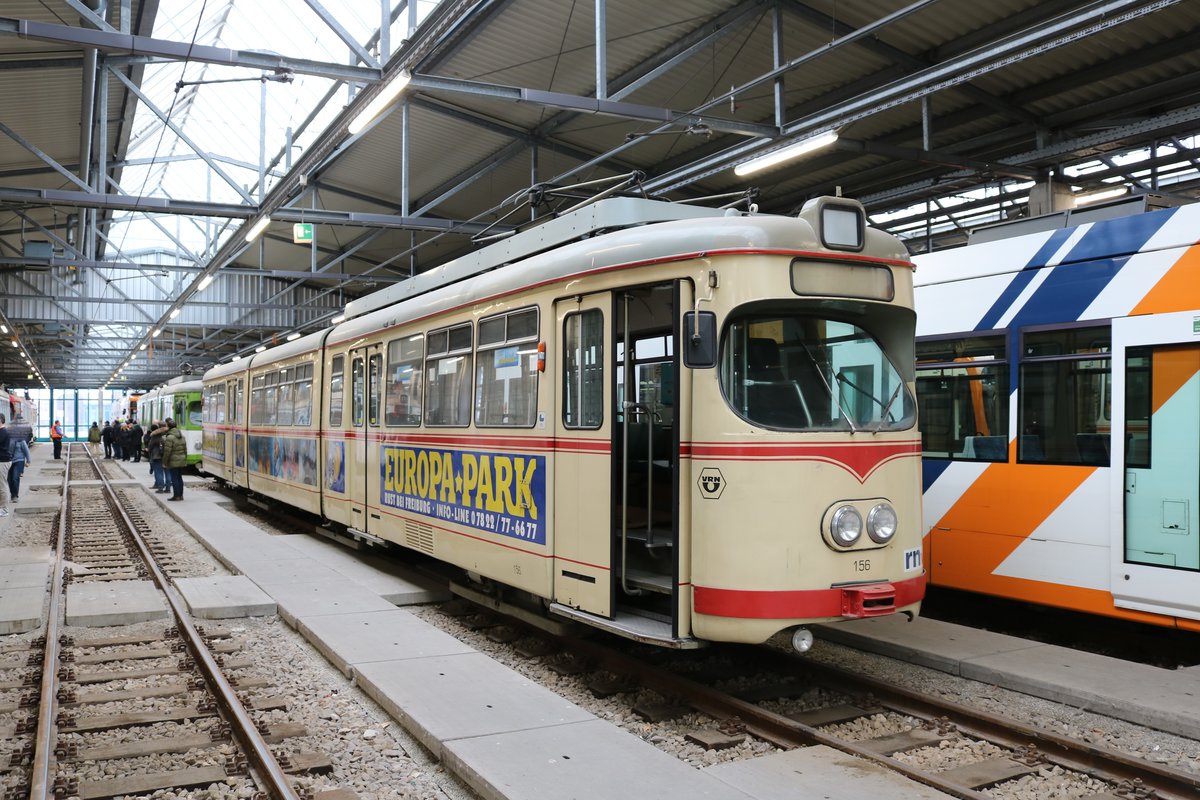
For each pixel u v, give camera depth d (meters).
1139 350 7.43
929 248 20.62
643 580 6.70
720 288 6.23
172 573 12.05
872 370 6.70
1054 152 13.67
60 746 5.61
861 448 6.35
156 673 7.32
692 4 13.03
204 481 29.44
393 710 6.13
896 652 7.68
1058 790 5.05
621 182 8.16
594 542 6.87
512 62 15.20
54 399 105.31
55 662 7.37
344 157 20.45
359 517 12.14
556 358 7.39
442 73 15.60
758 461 6.08
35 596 9.92
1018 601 8.87
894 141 16.77
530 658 7.92
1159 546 7.23
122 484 27.36
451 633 8.88
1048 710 6.38
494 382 8.40
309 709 6.43
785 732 5.79
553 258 7.58
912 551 6.56
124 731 6.02
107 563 13.00
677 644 6.16
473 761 5.05
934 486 9.14
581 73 15.61
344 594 9.97
